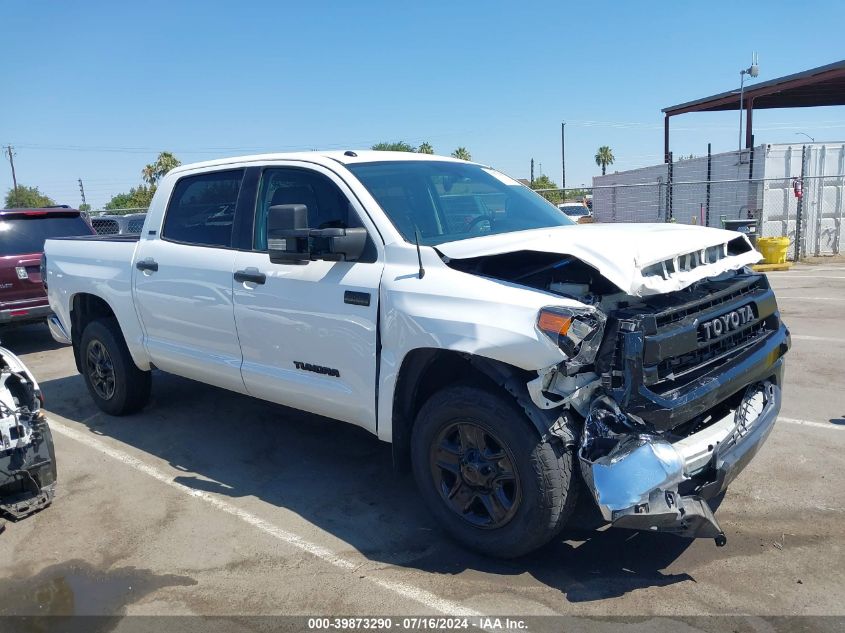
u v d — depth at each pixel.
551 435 3.15
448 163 4.83
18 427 4.14
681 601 3.16
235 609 3.25
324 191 4.21
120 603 3.34
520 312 3.13
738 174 17.33
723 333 3.39
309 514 4.19
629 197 22.23
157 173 52.12
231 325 4.60
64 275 6.16
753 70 18.38
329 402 4.09
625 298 3.29
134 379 5.85
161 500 4.44
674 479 2.98
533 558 3.58
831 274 13.77
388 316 3.64
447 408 3.47
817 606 3.08
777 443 4.92
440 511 3.66
